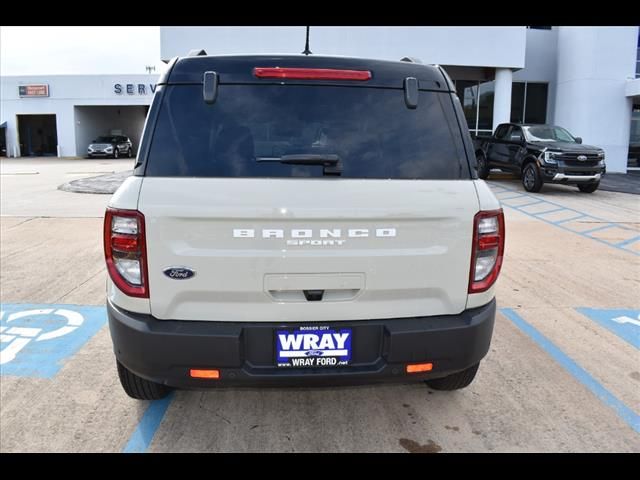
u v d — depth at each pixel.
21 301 5.08
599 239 8.30
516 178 16.55
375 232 2.40
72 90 34.59
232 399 3.27
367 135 2.51
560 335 4.40
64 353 3.92
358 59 2.61
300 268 2.36
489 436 2.92
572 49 18.59
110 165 26.27
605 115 18.08
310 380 2.43
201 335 2.33
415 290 2.48
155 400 3.24
